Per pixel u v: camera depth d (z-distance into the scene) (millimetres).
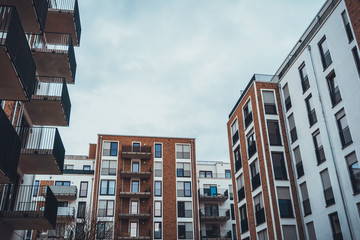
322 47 24562
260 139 28422
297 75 27359
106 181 46250
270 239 25531
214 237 48156
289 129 28297
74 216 43375
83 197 45625
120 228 44000
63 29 20375
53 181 46312
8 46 11258
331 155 22656
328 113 23391
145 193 45156
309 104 26000
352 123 21125
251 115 30797
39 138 18312
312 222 24578
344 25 22156
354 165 20875
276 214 25688
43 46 20375
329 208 22672
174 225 45094
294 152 27422
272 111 29359
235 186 33531
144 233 44125
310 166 25078
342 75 22156
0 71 12086
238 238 31828
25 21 14875
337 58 22688
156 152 49219
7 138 11992
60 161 17953
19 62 12250
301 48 28078
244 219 31078
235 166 33906
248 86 32656
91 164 50281
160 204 46156
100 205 44688
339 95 22578
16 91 13117
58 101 17609
